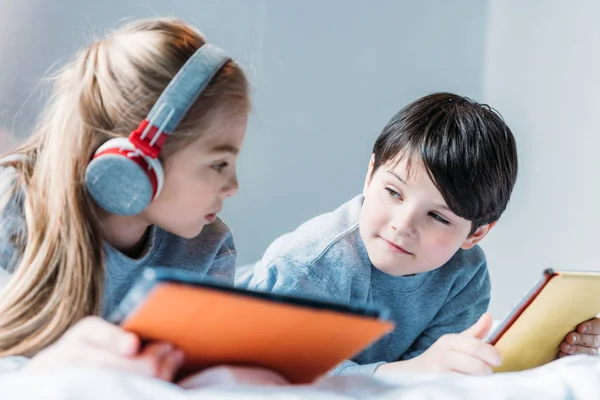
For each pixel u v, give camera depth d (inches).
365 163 69.1
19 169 39.3
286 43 67.2
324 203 68.7
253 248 67.2
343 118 68.9
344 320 24.1
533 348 37.5
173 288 21.2
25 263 36.2
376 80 69.5
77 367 23.5
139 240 39.9
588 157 66.5
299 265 46.9
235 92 36.0
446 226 43.1
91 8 57.8
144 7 60.1
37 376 22.7
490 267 69.7
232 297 22.0
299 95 67.9
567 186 67.4
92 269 35.6
